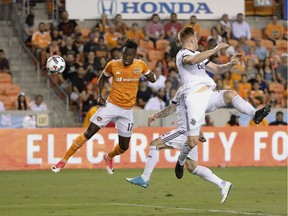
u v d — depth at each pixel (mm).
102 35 62688
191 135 28844
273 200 35906
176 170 30703
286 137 53781
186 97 29078
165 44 64375
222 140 52938
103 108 35094
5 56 61625
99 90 35219
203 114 28828
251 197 37094
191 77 29141
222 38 65438
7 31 62969
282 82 64438
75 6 64938
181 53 29109
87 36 64062
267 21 69688
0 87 59094
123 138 35438
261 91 62031
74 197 37062
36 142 51000
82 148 51500
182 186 42000
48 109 59281
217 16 67625
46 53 61219
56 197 37062
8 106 58594
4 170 50562
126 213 31203
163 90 58062
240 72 62969
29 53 61469
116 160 51625
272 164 53688
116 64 34750
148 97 58406
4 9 64000
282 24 69500
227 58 64312
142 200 35906
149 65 63344
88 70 59812
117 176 46875
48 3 65250
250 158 53344
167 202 35125
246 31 66875
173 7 66688
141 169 51000
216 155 52906
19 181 44250
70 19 64750
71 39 61281
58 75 60250
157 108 57531
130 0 65875
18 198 36688
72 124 58469
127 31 64250
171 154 52406
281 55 67438
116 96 34969
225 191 30656
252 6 69625
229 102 28656
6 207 33219
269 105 27984
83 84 59500
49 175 47562
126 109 35156
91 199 36281
